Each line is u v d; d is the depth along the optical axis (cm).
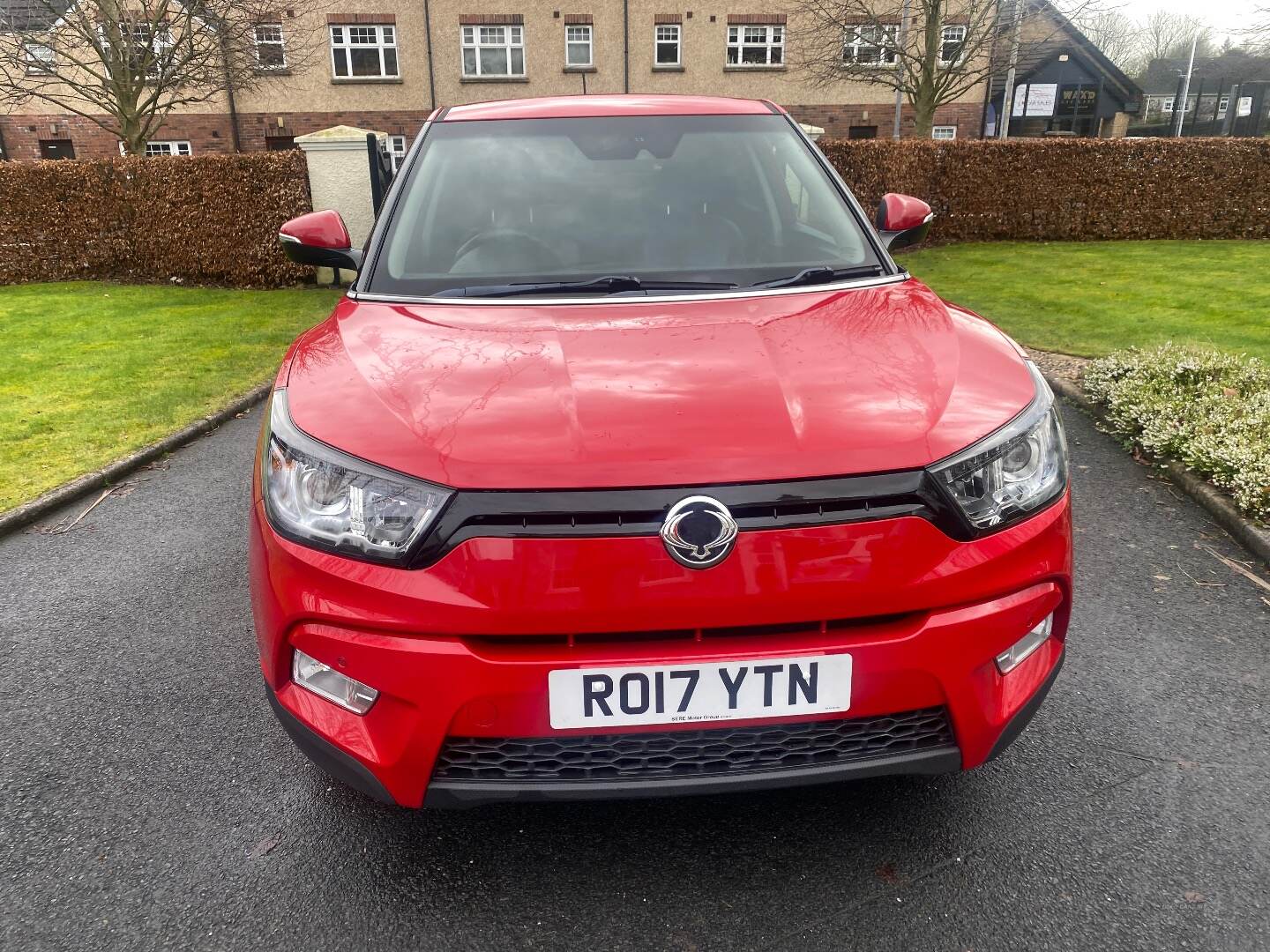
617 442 166
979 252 1408
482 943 180
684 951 177
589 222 272
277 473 180
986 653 171
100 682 284
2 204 1209
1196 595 321
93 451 515
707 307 231
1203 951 173
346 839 210
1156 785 222
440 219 274
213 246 1188
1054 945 176
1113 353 598
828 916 184
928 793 221
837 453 165
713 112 315
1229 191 1495
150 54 1486
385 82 2742
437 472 164
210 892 195
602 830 211
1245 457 393
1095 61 3538
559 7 2733
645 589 158
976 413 179
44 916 189
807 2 2066
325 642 170
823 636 165
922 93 1778
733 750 171
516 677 161
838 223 279
